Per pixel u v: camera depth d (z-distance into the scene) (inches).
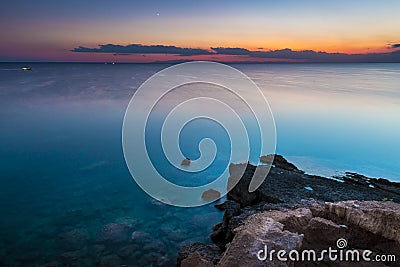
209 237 441.4
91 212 537.0
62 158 851.4
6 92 2084.2
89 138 1046.4
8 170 763.4
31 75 3939.5
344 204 293.1
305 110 1577.3
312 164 780.6
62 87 2484.0
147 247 413.1
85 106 1605.6
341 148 960.3
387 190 576.1
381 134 1131.9
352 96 2110.0
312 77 4483.3
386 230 253.8
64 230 470.9
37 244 429.4
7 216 524.4
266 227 252.2
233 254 221.8
